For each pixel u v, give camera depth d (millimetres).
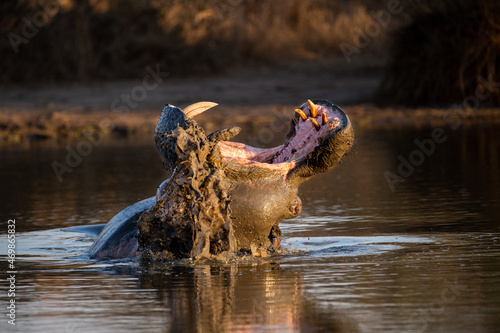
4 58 87125
